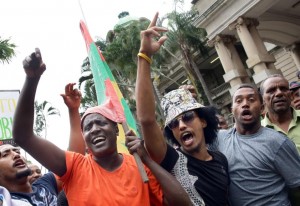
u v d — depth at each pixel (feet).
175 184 7.46
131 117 10.42
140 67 8.10
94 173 7.77
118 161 8.09
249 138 10.30
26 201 10.23
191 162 8.93
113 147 7.97
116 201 7.33
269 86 12.43
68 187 7.77
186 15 68.13
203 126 9.91
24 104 7.57
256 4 50.75
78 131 10.26
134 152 7.75
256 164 9.84
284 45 69.05
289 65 73.15
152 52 8.16
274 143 9.91
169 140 9.91
